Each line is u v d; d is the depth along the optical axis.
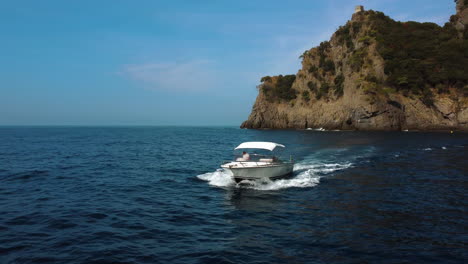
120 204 13.29
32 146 45.50
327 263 7.57
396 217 11.09
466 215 11.22
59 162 27.30
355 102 90.94
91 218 11.28
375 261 7.66
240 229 10.14
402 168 22.03
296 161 26.53
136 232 9.88
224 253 8.23
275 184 17.25
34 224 10.53
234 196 14.65
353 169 21.97
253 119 130.62
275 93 127.00
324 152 33.00
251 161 18.94
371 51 96.44
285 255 8.08
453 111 81.06
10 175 20.44
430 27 103.56
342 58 106.88
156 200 13.98
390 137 56.97
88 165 25.38
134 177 19.89
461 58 86.25
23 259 7.79
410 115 85.38
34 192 15.52
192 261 7.77
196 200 13.98
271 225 10.48
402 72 87.75
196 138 72.44
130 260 7.81
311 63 120.38
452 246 8.52
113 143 53.69
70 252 8.26
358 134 70.12
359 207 12.46
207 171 22.36
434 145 39.75
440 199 13.51
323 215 11.49
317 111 108.19
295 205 12.92
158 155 33.50
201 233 9.80
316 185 16.84
